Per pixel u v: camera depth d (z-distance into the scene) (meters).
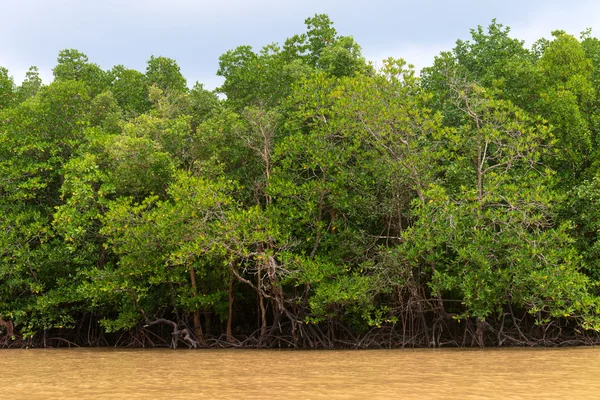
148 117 21.50
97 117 24.73
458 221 17.02
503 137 17.98
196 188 17.39
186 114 23.72
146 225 17.84
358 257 19.67
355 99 18.45
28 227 20.16
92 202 20.05
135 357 16.34
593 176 20.45
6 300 20.97
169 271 19.03
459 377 10.62
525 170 20.09
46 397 8.76
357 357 15.51
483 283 16.66
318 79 19.53
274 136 21.69
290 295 20.61
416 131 19.14
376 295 19.89
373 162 19.20
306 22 27.47
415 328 19.39
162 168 20.44
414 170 18.12
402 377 10.73
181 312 22.19
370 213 19.75
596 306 16.14
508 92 22.48
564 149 21.25
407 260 18.28
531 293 17.39
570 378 10.34
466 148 19.56
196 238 16.94
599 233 18.62
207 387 9.69
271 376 11.19
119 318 19.66
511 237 16.62
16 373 12.23
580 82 21.95
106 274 18.84
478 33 25.64
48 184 22.83
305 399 8.24
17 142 21.48
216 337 21.30
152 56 29.69
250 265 20.50
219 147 21.64
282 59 26.20
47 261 20.20
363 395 8.57
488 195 17.27
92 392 9.26
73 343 21.55
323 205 19.91
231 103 25.48
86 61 29.89
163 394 8.94
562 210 19.06
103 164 21.30
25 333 20.34
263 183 21.12
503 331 19.08
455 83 19.45
